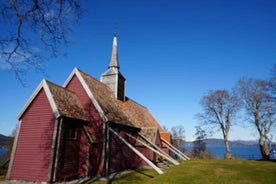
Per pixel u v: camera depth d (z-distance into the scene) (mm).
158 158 26547
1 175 16812
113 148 18000
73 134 16109
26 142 14789
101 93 21719
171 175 15125
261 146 36281
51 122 14602
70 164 15141
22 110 15484
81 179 15039
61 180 14008
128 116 23922
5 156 28500
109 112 19266
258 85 37531
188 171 17031
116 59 27844
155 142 24203
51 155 13562
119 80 26688
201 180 13383
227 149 40219
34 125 15039
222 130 41531
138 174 17516
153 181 13516
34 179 13625
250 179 13742
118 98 25922
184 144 62688
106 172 16297
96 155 16844
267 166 20766
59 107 15031
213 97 42531
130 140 22031
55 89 16656
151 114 37312
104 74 26859
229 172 16609
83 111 18109
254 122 37781
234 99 40719
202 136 51250
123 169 19422
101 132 17234
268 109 34594
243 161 26156
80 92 19250
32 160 14164
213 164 22438
